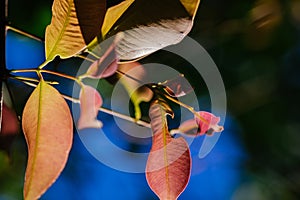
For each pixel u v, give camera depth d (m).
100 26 0.56
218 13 1.03
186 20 0.55
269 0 1.06
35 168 0.54
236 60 1.08
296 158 1.21
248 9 1.04
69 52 0.56
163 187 0.56
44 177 0.54
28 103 0.55
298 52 1.14
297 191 1.20
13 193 1.00
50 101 0.55
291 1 1.08
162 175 0.56
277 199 1.20
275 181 1.19
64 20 0.56
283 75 1.16
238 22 1.04
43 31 0.83
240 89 1.12
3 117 0.68
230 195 1.16
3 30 0.59
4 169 0.97
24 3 0.83
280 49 1.12
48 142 0.55
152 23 0.55
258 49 1.09
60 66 0.73
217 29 1.03
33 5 0.83
